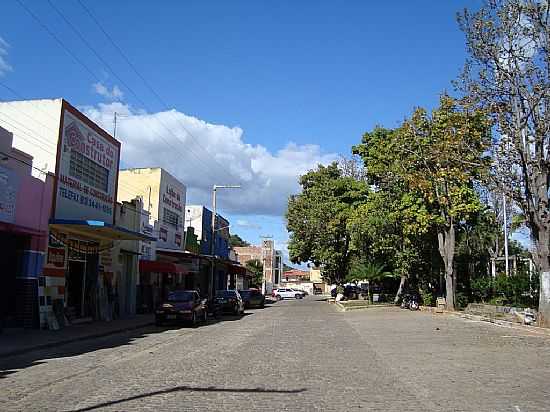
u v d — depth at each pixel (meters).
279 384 10.81
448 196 35.44
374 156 46.66
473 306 34.94
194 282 51.44
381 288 61.09
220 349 16.91
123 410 8.41
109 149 29.50
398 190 41.12
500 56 22.58
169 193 42.44
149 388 10.29
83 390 10.05
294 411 8.46
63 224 22.91
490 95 22.80
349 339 19.92
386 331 23.14
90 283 27.70
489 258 47.62
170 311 26.69
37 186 22.09
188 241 48.09
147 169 40.19
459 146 25.45
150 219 38.53
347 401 9.23
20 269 21.64
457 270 45.06
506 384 10.83
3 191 19.55
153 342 19.28
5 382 10.91
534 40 22.02
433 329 23.80
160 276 40.34
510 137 22.34
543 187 22.34
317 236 55.91
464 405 8.94
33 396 9.46
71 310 24.72
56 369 12.74
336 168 60.50
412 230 38.62
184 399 9.29
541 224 22.58
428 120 34.12
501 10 22.38
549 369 12.74
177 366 13.27
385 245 43.69
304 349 16.83
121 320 28.55
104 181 29.00
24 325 21.50
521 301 32.75
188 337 21.19
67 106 24.56
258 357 14.97
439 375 11.94
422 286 47.62
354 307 43.84
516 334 21.22
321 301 70.56
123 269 32.66
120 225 31.34
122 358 14.81
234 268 63.56
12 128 24.09
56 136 23.72
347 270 56.84
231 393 9.86
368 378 11.55
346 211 54.38
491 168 23.30
